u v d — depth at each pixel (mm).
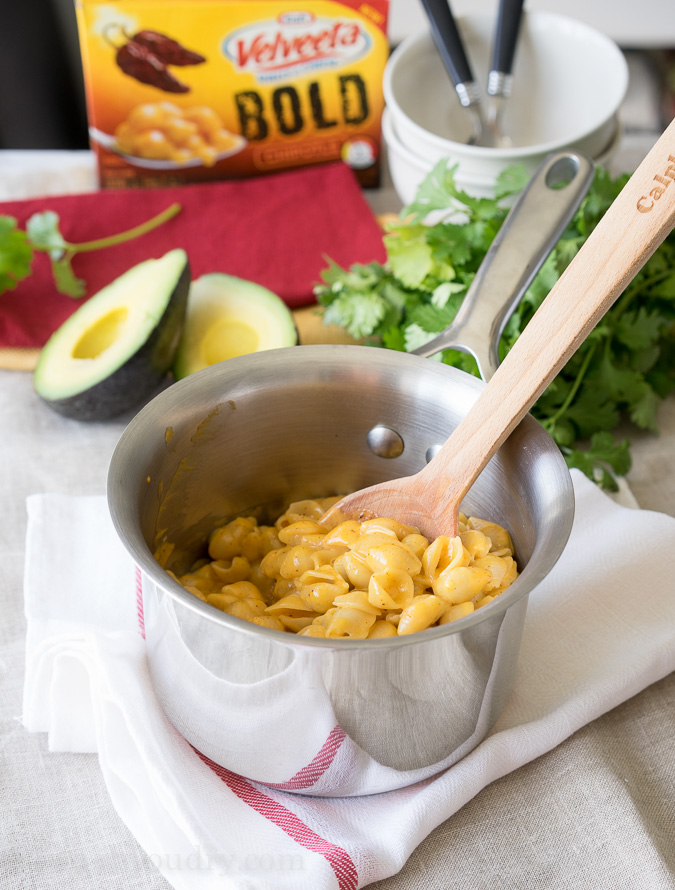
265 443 623
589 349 707
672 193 531
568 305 551
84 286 788
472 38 842
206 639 500
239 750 538
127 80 821
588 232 693
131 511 538
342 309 723
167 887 536
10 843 548
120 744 559
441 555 568
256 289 745
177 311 713
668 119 942
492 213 706
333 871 517
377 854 530
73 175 887
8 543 671
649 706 600
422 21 1004
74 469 713
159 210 832
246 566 608
